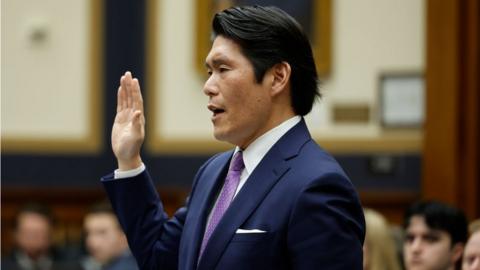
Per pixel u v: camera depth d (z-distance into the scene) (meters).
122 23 18.77
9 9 19.08
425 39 16.89
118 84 18.83
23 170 19.08
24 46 19.08
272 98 5.91
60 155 19.00
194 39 18.45
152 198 6.43
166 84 18.53
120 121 6.46
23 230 16.77
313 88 6.04
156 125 18.53
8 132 19.09
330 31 17.83
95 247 14.70
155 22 18.61
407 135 17.61
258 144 5.94
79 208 19.08
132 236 6.39
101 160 18.92
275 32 5.84
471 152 16.53
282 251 5.58
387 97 17.66
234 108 5.82
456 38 16.56
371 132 17.72
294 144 5.89
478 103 16.53
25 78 19.08
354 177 17.75
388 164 17.59
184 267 5.92
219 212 5.93
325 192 5.59
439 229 10.13
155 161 18.52
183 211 6.44
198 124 18.45
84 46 18.94
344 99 17.80
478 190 16.52
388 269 10.90
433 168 16.72
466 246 9.03
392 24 17.70
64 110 19.00
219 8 18.34
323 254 5.45
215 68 5.89
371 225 10.98
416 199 17.50
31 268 16.22
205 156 18.36
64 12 18.98
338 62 17.86
